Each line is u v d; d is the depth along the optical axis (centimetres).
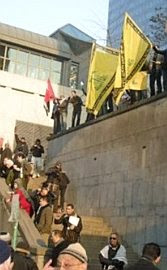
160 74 1870
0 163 2038
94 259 1571
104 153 2066
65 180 1873
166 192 1594
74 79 3872
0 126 3319
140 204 1728
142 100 1856
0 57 3612
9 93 3406
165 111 1702
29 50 3728
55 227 1545
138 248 1680
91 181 2122
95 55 2284
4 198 1633
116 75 2033
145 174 1738
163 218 1579
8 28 3666
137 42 1978
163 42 3067
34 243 1254
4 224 1572
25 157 2322
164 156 1650
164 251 1530
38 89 3503
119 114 2003
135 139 1853
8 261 284
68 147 2411
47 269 357
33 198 1644
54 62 3828
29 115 3428
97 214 2006
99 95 2225
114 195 1912
